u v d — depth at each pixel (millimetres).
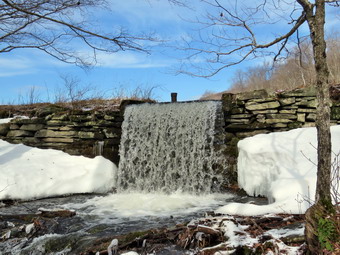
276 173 5887
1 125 9391
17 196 6930
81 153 8742
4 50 6043
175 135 7957
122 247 3811
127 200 6824
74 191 7703
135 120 8633
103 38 5629
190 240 3664
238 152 7230
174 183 7695
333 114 6934
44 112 9219
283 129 7082
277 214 4094
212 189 7293
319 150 3207
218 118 7703
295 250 3059
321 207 3086
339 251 2752
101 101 10719
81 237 4480
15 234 4840
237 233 3586
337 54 10867
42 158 8258
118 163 8742
